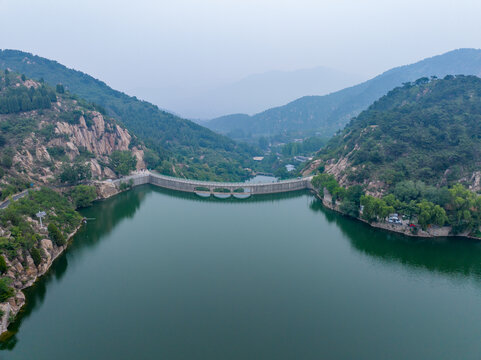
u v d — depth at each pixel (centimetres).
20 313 8938
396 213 15425
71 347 7862
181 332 8444
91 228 15438
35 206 12988
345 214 17700
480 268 12231
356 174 18662
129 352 7712
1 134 17725
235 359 7544
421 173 16475
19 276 9744
